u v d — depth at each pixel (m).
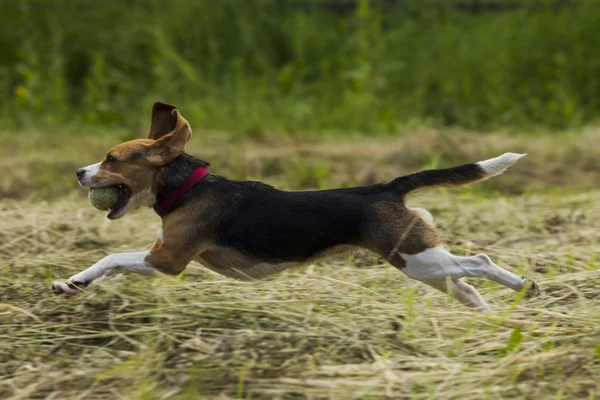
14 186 14.79
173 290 8.52
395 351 7.51
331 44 22.14
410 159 16.19
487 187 14.96
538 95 20.81
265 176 15.72
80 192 14.45
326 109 20.22
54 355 7.48
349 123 19.59
